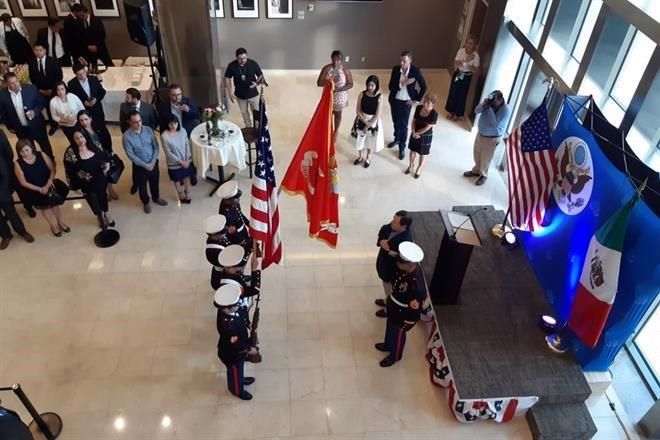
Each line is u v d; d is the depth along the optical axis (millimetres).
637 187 4395
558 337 5172
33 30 9328
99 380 5070
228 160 6902
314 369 5254
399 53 9969
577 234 5125
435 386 5191
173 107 6805
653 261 4145
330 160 4484
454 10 9508
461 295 5590
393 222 5055
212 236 5062
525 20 7520
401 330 4984
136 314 5668
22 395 4309
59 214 6410
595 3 5977
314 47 9766
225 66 9898
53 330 5477
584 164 5051
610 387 5297
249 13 9273
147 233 6629
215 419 4828
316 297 5945
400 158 8070
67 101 6836
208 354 5336
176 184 6859
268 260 4996
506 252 6117
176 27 7930
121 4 9156
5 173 5938
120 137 8148
